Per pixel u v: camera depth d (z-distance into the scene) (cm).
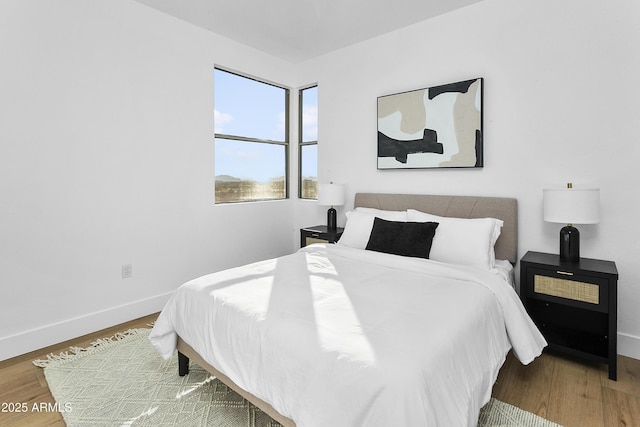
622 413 175
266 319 154
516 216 274
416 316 154
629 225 232
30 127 238
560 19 252
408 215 301
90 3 264
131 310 298
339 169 392
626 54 229
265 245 416
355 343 130
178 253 331
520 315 195
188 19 322
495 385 201
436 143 311
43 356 235
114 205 284
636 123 227
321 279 210
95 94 269
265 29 339
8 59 227
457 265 233
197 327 184
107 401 186
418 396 111
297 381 131
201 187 347
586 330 246
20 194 237
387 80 347
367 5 294
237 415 175
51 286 253
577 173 249
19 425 168
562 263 228
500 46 279
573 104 249
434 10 302
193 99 336
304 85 427
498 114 282
